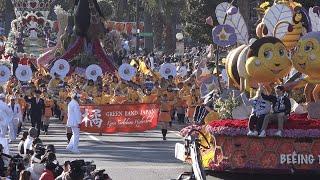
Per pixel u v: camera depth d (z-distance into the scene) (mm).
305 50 28094
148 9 109125
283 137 26219
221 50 56438
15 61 69875
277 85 27656
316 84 29234
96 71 63750
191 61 78375
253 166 26469
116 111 45188
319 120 27234
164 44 117875
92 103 49156
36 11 111250
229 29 31734
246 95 29547
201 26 90625
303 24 31266
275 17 31141
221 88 32125
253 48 27906
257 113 26312
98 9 72500
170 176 30953
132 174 31562
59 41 74062
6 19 147625
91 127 44969
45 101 47844
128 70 58500
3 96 40062
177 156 30203
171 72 60438
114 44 76188
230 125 26703
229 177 27609
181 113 54938
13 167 23938
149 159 36062
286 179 27031
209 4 89625
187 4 96812
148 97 50500
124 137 46125
